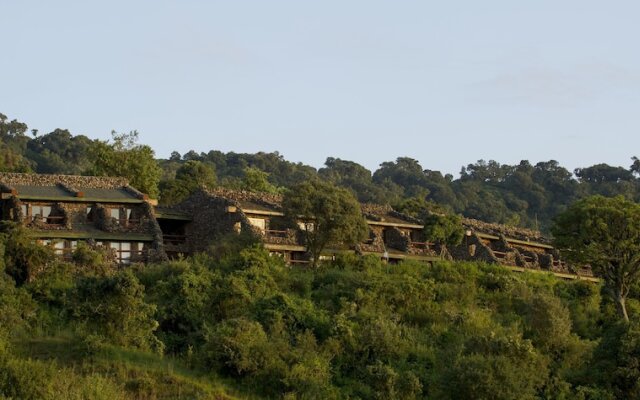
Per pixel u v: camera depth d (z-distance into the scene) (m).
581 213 100.31
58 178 104.12
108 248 94.38
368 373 71.62
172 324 78.25
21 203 97.19
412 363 75.56
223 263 90.75
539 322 84.81
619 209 99.44
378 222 115.31
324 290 89.69
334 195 102.81
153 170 135.38
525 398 68.12
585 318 96.38
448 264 101.88
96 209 99.88
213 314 80.12
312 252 102.19
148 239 98.75
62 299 77.81
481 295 95.81
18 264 85.19
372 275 91.75
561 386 73.25
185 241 106.75
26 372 60.81
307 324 78.44
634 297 106.12
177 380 66.12
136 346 71.31
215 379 68.38
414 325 85.31
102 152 132.50
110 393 61.34
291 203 101.75
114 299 72.44
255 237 98.06
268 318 77.81
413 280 91.00
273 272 89.88
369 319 80.81
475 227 127.88
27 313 74.69
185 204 109.19
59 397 59.12
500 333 81.12
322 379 70.06
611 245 99.12
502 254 121.31
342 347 75.69
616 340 76.62
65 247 95.31
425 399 70.56
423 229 118.44
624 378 73.69
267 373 69.12
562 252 103.12
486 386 67.44
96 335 68.88
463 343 77.25
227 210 103.25
